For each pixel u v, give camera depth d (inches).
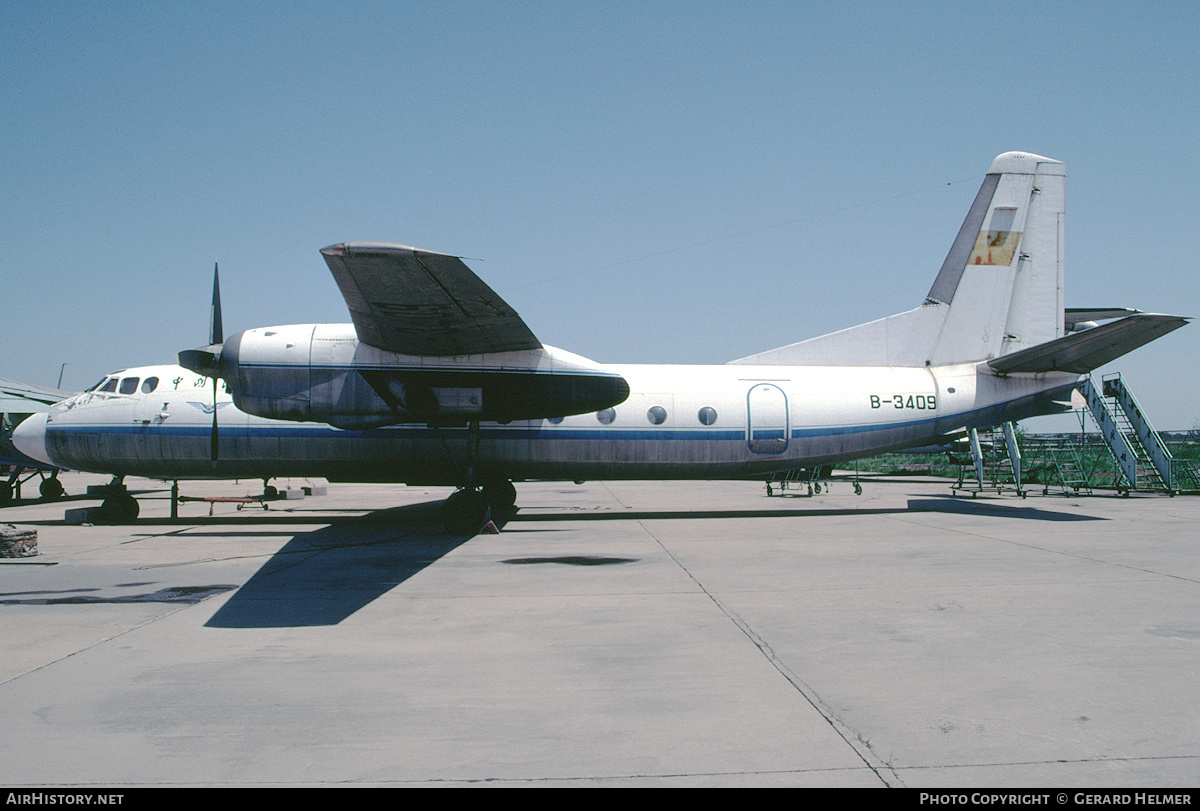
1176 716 172.4
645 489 1058.7
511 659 218.2
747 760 149.8
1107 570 353.7
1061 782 139.9
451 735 162.7
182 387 560.1
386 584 327.9
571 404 486.0
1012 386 596.1
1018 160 599.5
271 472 562.6
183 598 300.8
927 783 139.4
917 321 602.5
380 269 352.2
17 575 350.9
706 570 359.6
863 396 584.1
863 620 261.7
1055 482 1022.4
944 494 890.7
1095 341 520.4
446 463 552.1
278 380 473.1
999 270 599.8
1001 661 214.2
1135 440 871.1
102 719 171.5
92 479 1417.3
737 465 576.7
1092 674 202.5
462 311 409.7
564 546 440.1
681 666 211.2
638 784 139.4
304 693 189.3
